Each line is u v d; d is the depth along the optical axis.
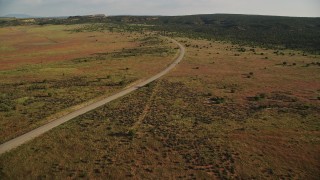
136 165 34.72
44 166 34.50
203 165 34.62
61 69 94.88
